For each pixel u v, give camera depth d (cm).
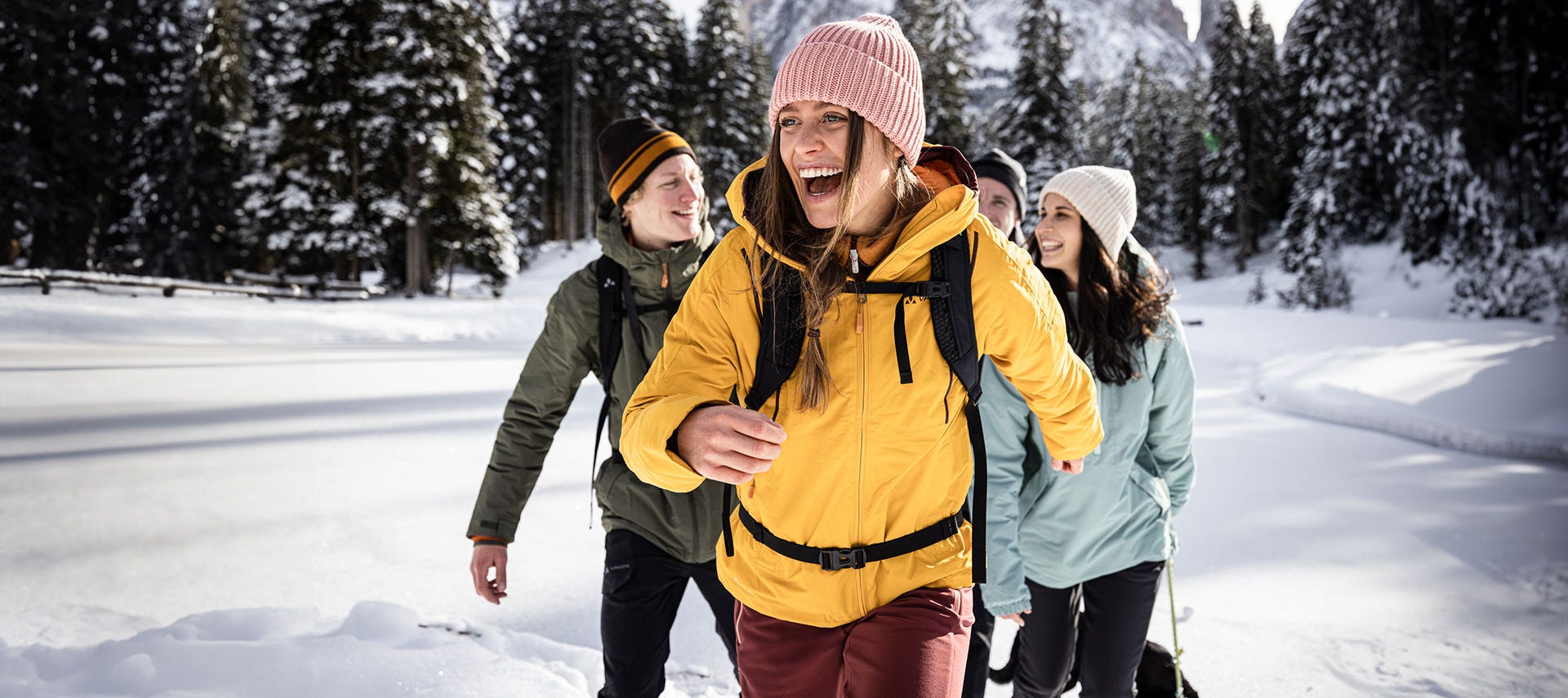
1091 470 248
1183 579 453
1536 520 560
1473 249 3294
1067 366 182
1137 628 253
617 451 247
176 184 3650
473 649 299
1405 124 3494
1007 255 168
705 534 235
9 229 3200
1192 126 5012
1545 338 1577
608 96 4991
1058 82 4100
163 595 381
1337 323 2383
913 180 166
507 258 3359
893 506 167
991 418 233
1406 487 657
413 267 3153
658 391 158
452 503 560
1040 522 253
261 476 624
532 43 4850
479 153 3366
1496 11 3216
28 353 1373
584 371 255
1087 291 250
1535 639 371
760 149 4797
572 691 277
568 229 4941
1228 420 985
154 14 3794
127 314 1777
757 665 172
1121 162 5544
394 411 958
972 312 162
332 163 2964
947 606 168
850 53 151
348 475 636
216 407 935
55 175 3375
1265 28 4891
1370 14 3741
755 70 4928
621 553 234
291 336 1895
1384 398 1016
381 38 2944
